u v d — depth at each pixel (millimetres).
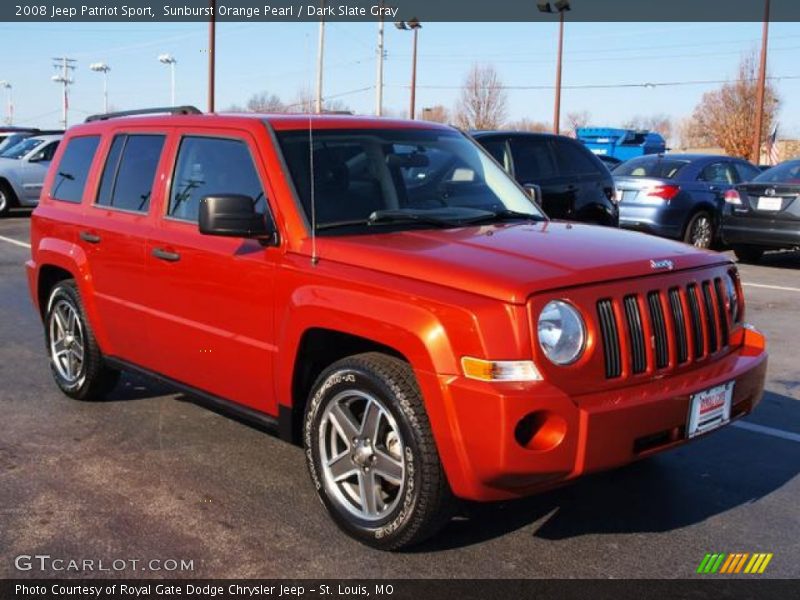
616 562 3758
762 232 12766
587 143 30672
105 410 5820
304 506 4297
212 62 31719
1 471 4719
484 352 3322
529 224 4555
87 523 4086
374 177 4555
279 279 4133
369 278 3744
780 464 4969
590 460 3383
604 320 3539
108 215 5453
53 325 6117
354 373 3766
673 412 3588
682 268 3900
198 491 4469
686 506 4363
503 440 3266
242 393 4516
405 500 3621
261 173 4410
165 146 5121
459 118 45000
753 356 4160
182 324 4781
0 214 19891
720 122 42781
